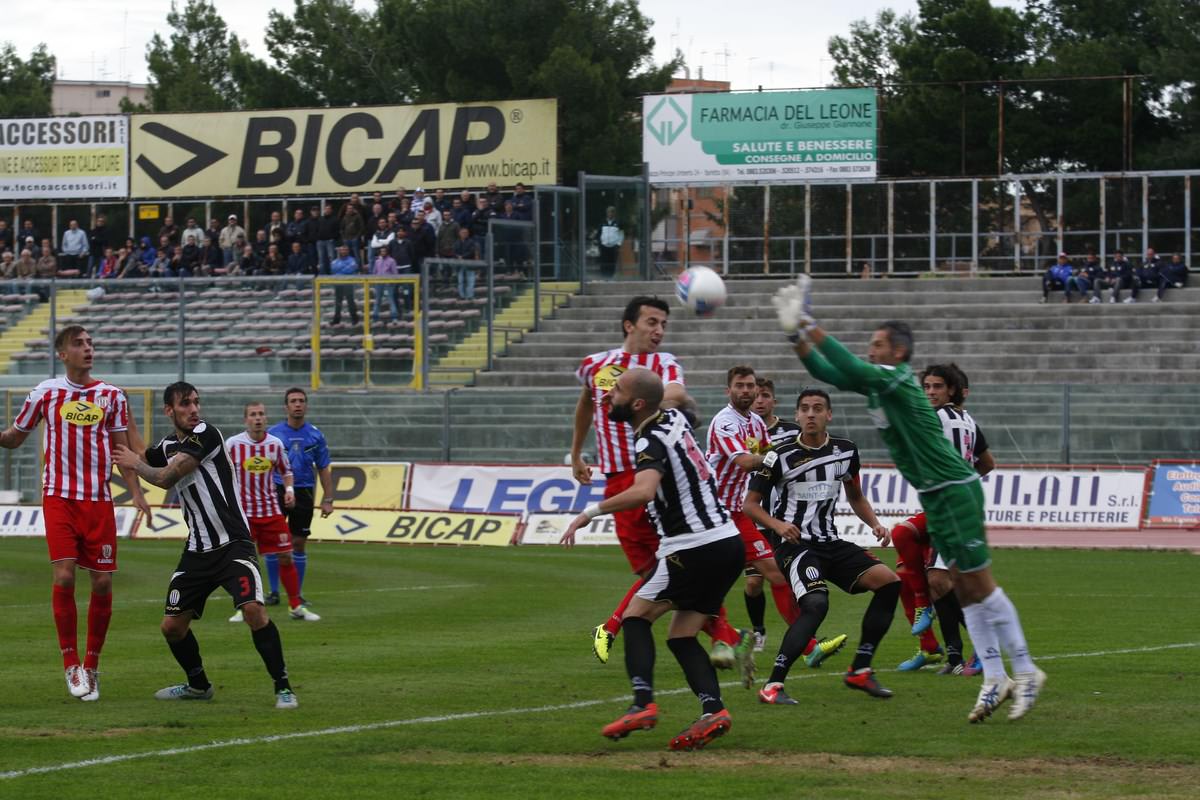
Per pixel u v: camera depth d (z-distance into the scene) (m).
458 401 39.22
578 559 29.11
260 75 83.44
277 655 12.29
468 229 45.84
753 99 52.09
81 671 12.90
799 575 12.90
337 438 40.47
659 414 10.77
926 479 11.32
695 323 47.47
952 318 46.00
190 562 12.58
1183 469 32.09
